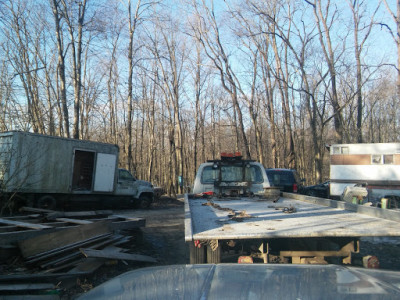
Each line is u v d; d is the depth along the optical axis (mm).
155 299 1722
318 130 31219
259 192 7441
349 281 1986
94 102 28078
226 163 7652
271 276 2100
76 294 4875
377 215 4398
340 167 16203
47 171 12656
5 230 6293
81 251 5602
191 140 43375
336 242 3971
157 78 29016
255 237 3332
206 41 24750
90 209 15453
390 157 15266
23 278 4809
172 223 11375
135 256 6125
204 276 2119
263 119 37719
